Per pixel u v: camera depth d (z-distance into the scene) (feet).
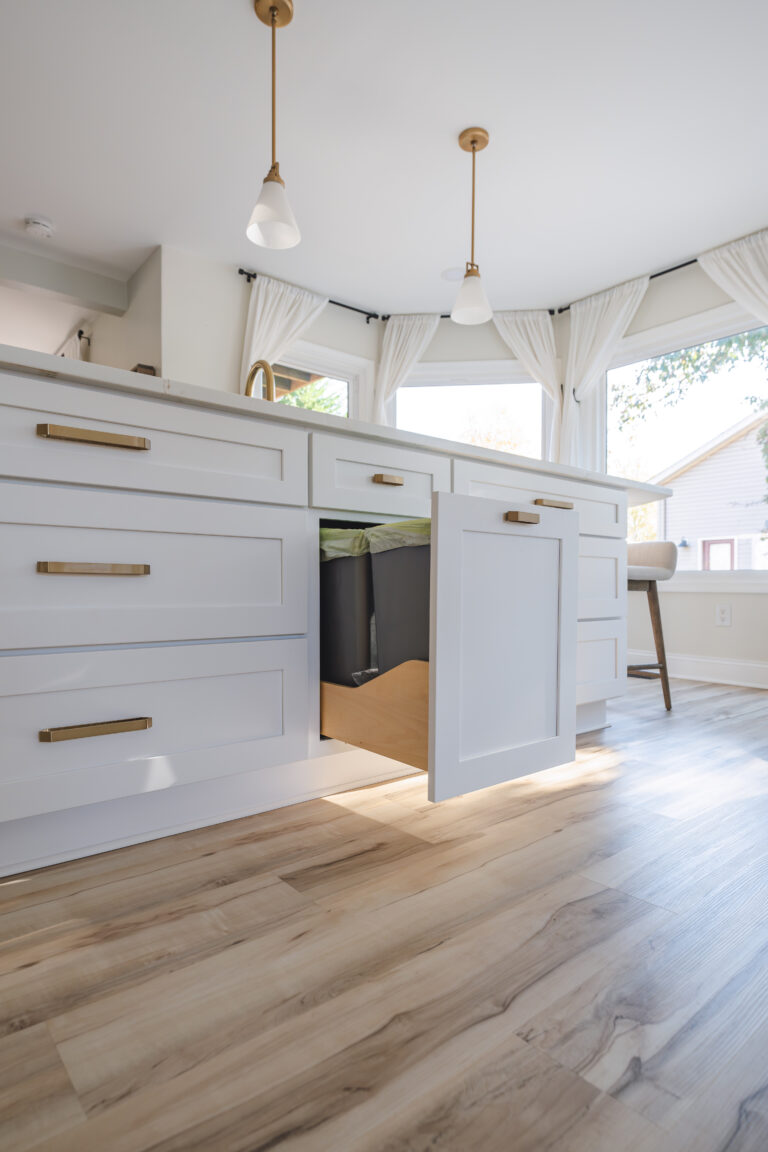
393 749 3.95
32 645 3.46
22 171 9.23
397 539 4.03
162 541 3.92
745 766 5.71
